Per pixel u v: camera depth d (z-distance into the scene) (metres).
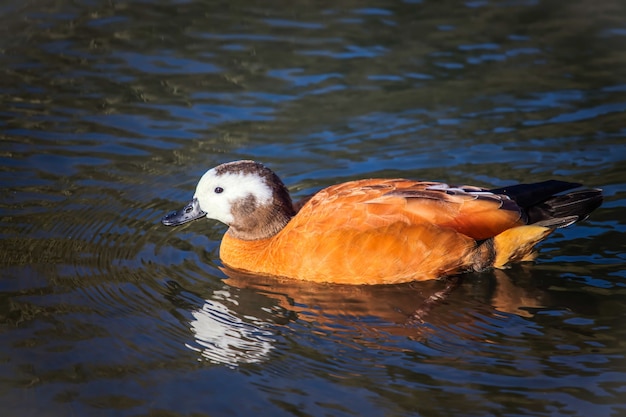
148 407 9.35
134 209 13.77
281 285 11.88
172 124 16.27
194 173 14.71
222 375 9.90
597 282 11.73
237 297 11.57
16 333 10.57
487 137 15.64
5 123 16.05
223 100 17.09
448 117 16.38
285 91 17.42
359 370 9.94
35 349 10.30
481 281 11.86
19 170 14.61
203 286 11.85
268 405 9.37
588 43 19.09
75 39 19.39
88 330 10.71
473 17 20.55
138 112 16.62
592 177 14.22
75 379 9.80
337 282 11.78
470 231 11.66
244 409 9.31
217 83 17.72
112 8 21.02
